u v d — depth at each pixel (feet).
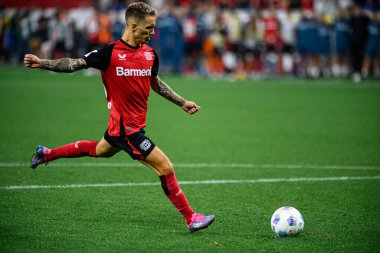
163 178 80.12
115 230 81.25
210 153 148.15
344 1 364.99
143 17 78.95
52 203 95.96
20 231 79.77
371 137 173.68
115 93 80.07
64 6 444.96
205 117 210.38
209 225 84.94
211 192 107.76
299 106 238.27
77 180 114.73
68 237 77.41
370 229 83.92
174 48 349.20
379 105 241.55
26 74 341.62
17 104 229.25
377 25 334.65
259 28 353.92
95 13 367.86
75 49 372.79
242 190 109.60
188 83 310.86
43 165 127.75
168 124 194.59
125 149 80.69
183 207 80.12
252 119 206.80
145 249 72.95
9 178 114.83
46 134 168.96
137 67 79.87
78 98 251.39
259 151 151.33
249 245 75.31
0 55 404.16
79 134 170.60
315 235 80.43
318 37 337.11
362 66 336.08
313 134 178.40
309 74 345.92
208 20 361.71
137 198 101.24
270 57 354.33
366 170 129.39
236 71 361.30
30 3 443.73
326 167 132.36
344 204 99.30
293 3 373.81
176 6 400.88
